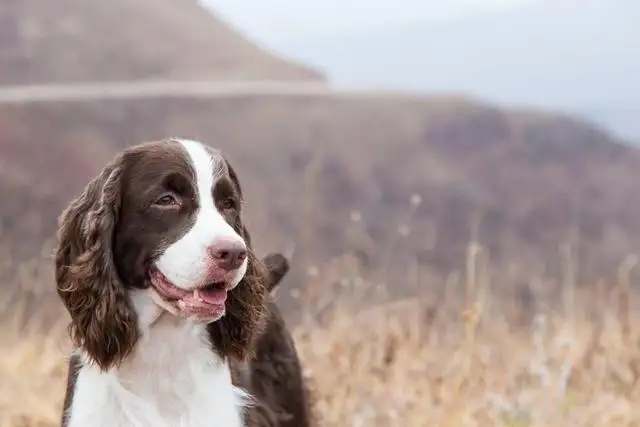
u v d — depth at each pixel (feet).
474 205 76.95
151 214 14.19
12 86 88.63
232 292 15.40
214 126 86.94
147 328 14.65
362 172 81.46
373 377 22.63
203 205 14.25
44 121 78.89
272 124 88.43
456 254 62.39
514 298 30.55
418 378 22.75
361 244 44.42
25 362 24.50
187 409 14.83
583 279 41.96
